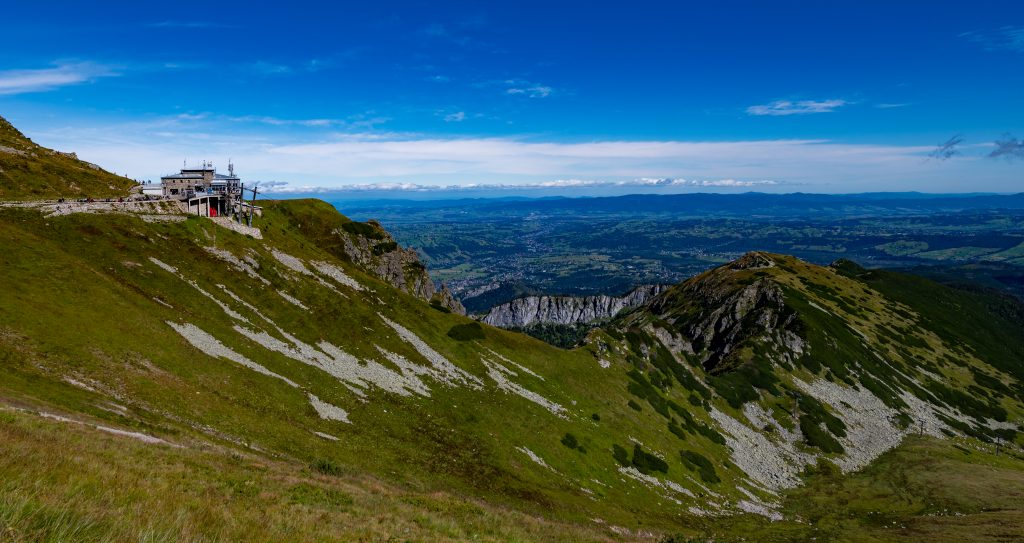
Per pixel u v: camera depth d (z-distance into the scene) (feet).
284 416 199.41
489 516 128.16
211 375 199.93
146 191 434.71
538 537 120.37
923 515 330.75
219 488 88.17
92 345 177.17
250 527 64.18
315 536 69.46
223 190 446.60
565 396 362.33
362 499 105.91
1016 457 528.63
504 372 354.13
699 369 531.50
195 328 231.50
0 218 253.65
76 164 524.93
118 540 42.52
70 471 67.10
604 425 349.00
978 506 342.44
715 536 255.91
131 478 75.31
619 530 223.10
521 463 256.32
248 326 263.08
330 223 562.66
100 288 219.41
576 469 280.51
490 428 276.62
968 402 638.12
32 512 40.88
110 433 112.57
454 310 633.61
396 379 285.43
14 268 203.62
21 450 70.13
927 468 415.44
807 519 328.70
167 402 165.68
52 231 261.24
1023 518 294.66
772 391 531.50
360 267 537.24
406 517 100.42
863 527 312.71
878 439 498.69
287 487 101.81
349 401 239.71
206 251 317.63
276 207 545.44
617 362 449.06
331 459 179.11
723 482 357.61
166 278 265.13
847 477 414.21
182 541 49.16
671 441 378.12
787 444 463.83
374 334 323.78
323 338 293.84
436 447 234.17
